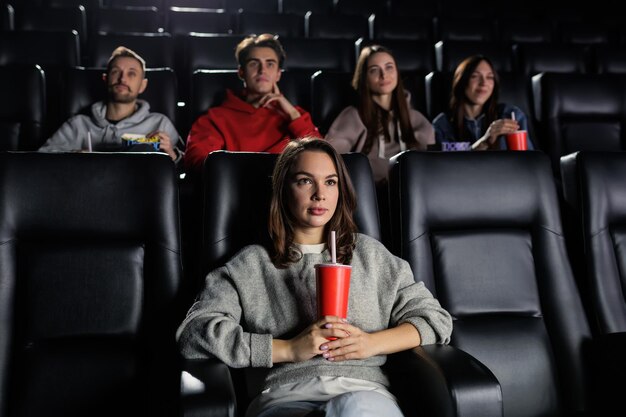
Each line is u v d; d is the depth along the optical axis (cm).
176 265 137
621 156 168
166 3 467
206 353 118
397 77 246
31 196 135
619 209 164
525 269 153
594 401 145
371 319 129
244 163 145
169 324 133
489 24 426
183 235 198
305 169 131
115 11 389
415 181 151
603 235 161
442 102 282
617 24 481
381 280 135
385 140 242
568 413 143
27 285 132
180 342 121
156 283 135
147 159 141
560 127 271
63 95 255
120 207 138
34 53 304
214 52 311
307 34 408
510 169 157
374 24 408
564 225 172
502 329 146
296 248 134
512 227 157
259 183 144
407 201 150
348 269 115
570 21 482
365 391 107
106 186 138
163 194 139
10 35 305
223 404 96
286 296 129
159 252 137
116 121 249
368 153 239
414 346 122
